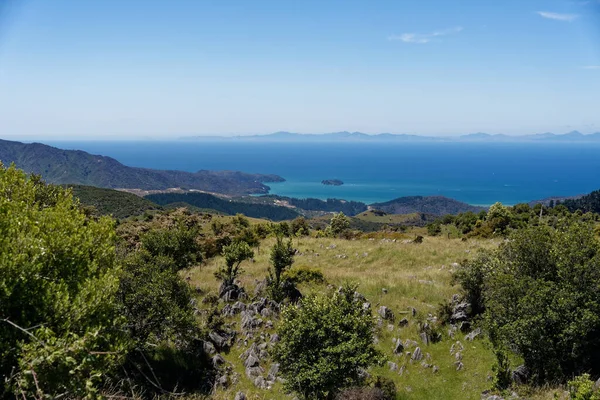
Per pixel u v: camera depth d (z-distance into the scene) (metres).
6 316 8.14
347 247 41.56
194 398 15.13
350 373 13.82
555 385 13.41
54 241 10.19
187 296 18.23
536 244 15.47
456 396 15.57
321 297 15.55
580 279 13.68
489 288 18.03
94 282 9.71
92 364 7.99
